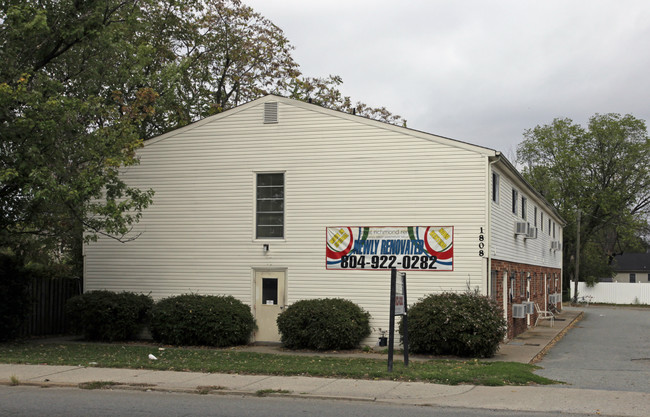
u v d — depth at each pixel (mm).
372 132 19906
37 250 22172
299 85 34312
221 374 13406
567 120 62344
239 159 21109
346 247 19875
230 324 19250
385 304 19406
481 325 16672
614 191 60438
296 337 18625
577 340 23125
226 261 20984
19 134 16906
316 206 20250
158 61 30188
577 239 58188
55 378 12742
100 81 20953
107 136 18953
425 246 19156
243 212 20969
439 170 19219
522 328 25234
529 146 63531
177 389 11812
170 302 19938
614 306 55031
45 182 16609
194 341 19562
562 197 61938
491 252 19266
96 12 18531
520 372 13695
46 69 19625
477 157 18938
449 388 11992
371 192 19781
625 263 82438
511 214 23109
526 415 9883
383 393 11461
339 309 18625
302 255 20266
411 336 17422
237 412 9859
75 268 26156
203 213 21297
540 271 32156
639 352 19094
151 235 21688
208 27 32000
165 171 21719
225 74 33406
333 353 17938
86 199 18422
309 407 10398
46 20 17156
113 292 20969
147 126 28828
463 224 18875
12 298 19609
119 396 11273
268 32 33750
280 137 20766
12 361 14688
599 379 13453
